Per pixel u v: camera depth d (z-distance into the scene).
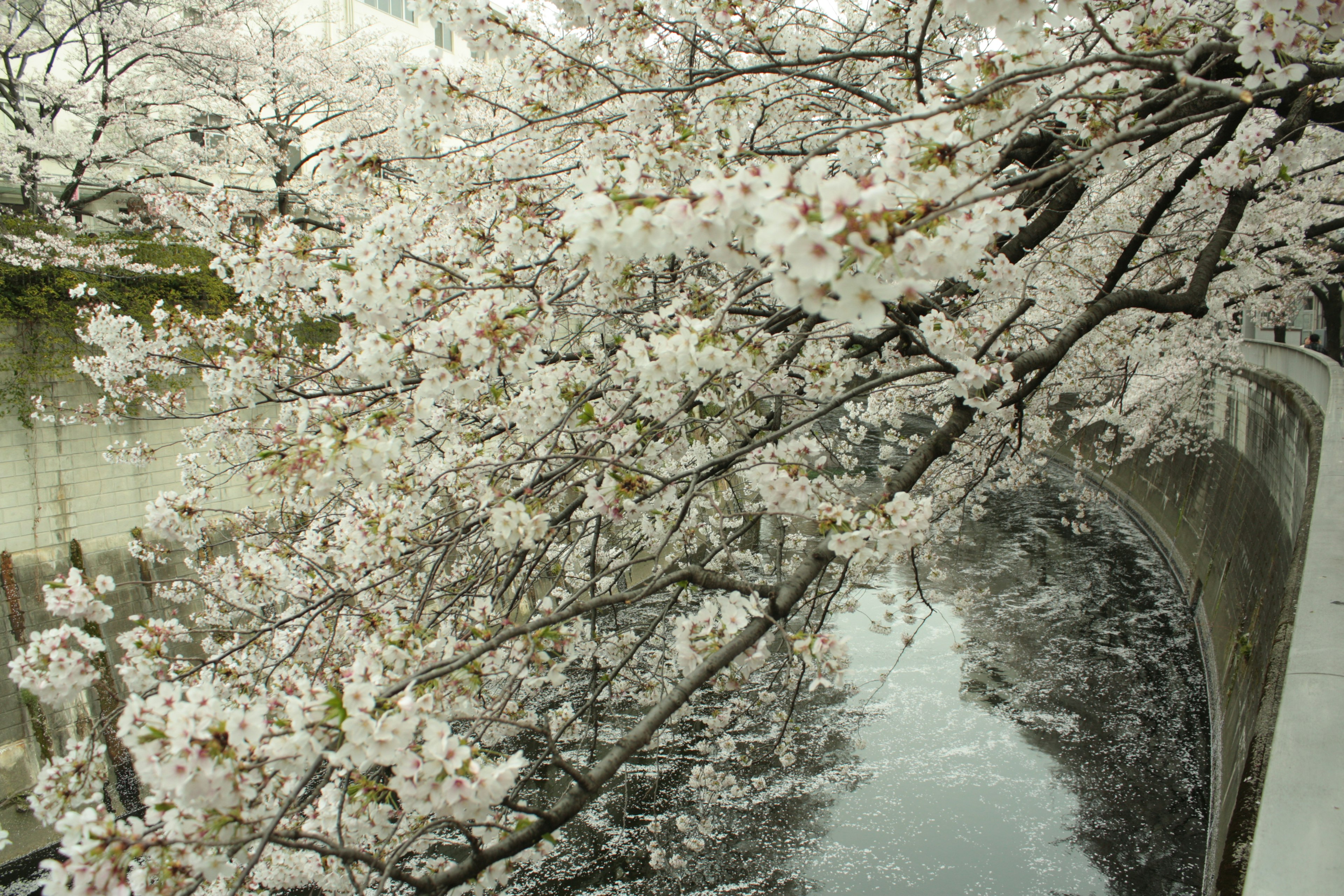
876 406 8.18
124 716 1.72
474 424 4.18
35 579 9.77
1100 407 12.17
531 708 6.79
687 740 9.41
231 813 1.77
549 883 7.52
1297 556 5.38
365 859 1.89
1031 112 1.94
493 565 3.18
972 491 6.76
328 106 15.28
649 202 1.80
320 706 1.79
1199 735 9.30
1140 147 3.16
